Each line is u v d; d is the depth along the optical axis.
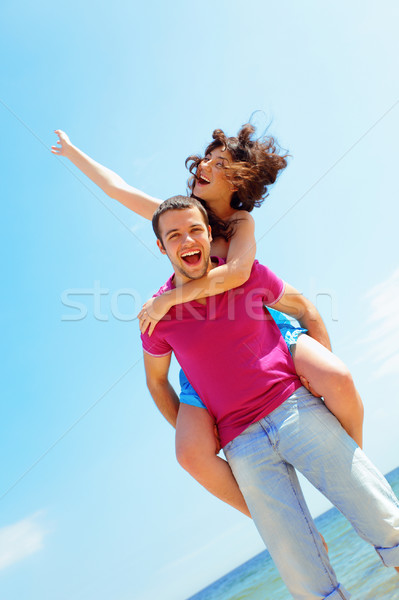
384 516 1.61
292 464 1.73
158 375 2.11
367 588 5.98
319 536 1.68
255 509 1.71
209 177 2.29
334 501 1.70
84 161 2.78
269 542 1.69
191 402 1.94
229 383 1.82
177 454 1.84
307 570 1.63
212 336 1.86
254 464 1.72
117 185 2.64
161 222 1.96
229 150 2.34
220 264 2.05
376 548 1.62
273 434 1.73
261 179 2.37
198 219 1.94
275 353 1.87
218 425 1.88
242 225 2.16
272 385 1.80
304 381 1.85
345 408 1.79
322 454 1.69
